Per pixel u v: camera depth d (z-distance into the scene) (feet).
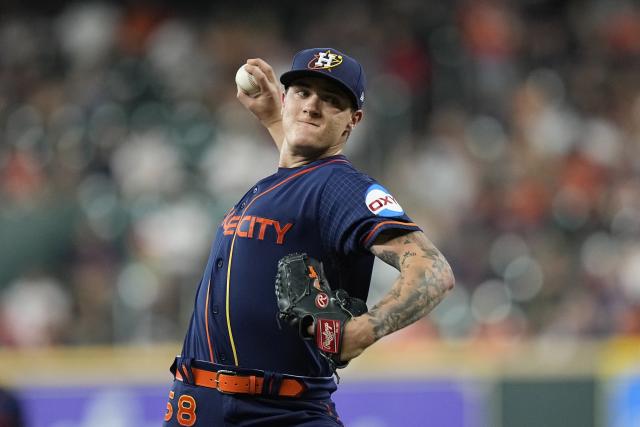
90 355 96.99
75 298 114.83
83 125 148.25
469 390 100.48
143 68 160.25
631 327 121.60
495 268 127.95
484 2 177.17
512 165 148.56
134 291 112.27
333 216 39.32
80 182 136.46
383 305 36.17
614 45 184.75
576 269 130.11
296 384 39.70
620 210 143.13
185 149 141.38
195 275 115.96
